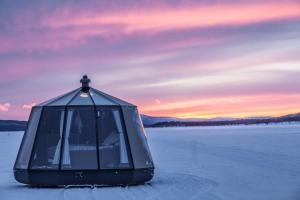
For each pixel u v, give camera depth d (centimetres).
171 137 5509
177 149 2836
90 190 1015
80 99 1131
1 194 977
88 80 1179
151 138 5194
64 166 1055
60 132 1083
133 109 1155
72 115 1098
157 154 2398
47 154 1080
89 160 1062
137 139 1110
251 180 1190
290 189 1019
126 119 1118
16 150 3181
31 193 984
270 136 4669
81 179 1053
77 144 1074
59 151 1069
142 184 1111
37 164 1073
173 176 1310
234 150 2494
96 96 1152
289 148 2545
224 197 905
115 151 1084
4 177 1377
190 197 905
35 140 1084
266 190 1004
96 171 1052
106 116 1111
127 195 934
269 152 2239
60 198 909
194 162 1836
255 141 3541
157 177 1281
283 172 1374
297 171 1400
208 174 1364
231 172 1407
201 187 1056
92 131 1084
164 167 1642
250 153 2206
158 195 932
